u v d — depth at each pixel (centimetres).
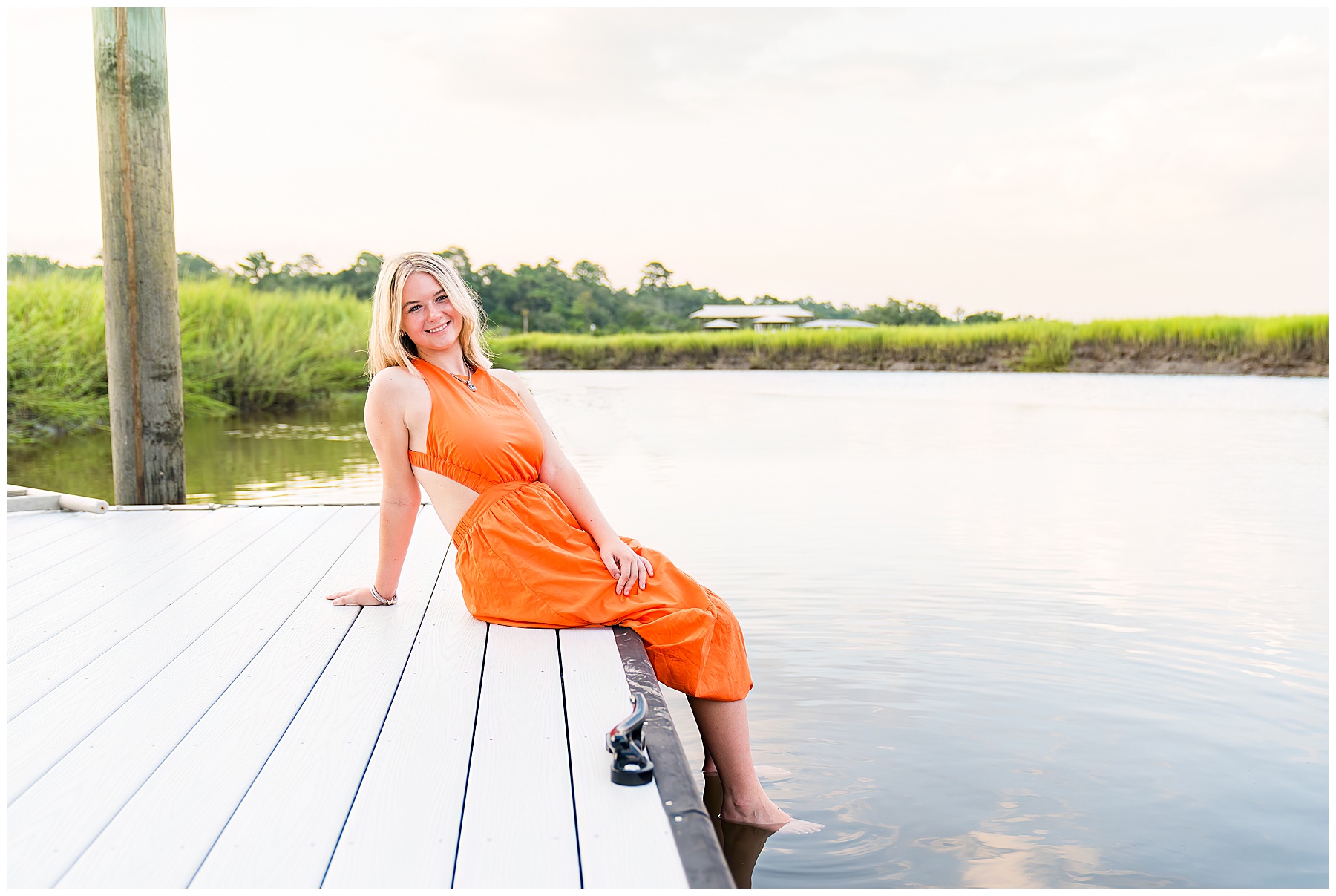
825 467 695
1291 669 273
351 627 224
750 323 5941
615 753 144
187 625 227
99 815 134
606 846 124
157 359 452
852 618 323
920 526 484
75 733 163
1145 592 355
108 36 434
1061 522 493
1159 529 477
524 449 225
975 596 351
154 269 448
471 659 199
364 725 166
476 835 128
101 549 316
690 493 580
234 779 146
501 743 158
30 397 985
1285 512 521
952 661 280
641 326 5825
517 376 247
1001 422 1038
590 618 213
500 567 220
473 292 239
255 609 241
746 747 198
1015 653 287
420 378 224
